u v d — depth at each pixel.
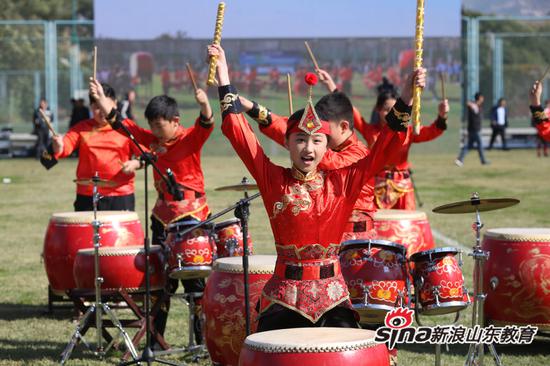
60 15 96.69
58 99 65.56
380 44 62.59
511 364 14.07
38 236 27.75
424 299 12.45
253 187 14.24
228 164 54.56
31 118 65.69
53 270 17.53
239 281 12.38
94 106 18.05
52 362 14.27
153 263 14.77
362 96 62.88
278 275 9.76
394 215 16.41
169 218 15.53
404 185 18.73
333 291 9.65
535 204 34.28
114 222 17.17
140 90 62.72
